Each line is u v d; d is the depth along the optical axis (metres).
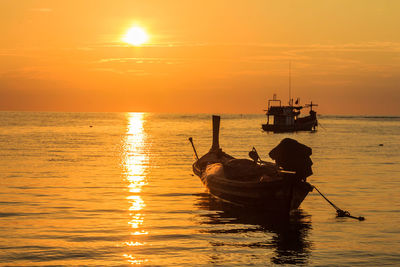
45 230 17.45
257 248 15.50
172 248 15.47
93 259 14.34
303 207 22.03
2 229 17.53
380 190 26.58
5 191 25.50
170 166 39.38
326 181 30.11
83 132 107.44
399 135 105.06
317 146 67.19
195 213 20.62
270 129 112.94
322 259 14.41
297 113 117.62
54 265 13.79
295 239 16.53
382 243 16.03
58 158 45.56
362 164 41.34
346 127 170.00
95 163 41.22
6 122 176.00
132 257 14.54
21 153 50.66
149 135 98.12
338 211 20.08
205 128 144.75
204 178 25.52
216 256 14.66
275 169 21.86
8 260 14.17
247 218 19.75
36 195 24.38
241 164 23.41
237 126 171.62
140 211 20.81
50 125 151.12
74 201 22.86
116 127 144.12
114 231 17.44
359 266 13.78
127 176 32.38
